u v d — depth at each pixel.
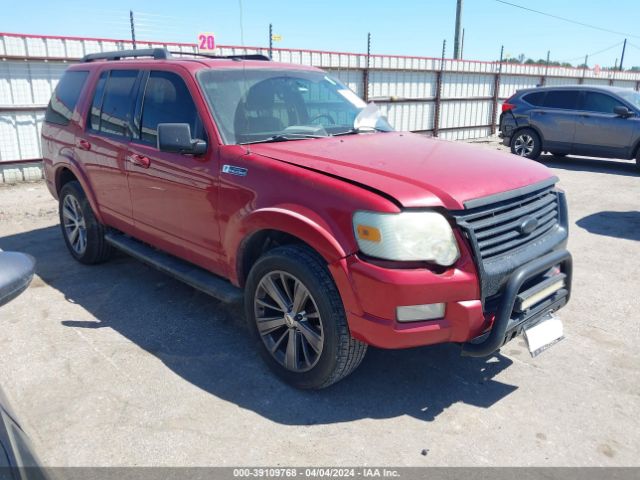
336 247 2.78
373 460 2.64
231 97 3.79
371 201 2.70
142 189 4.19
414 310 2.69
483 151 3.70
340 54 13.89
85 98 4.99
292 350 3.18
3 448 1.31
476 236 2.78
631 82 26.44
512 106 12.77
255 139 3.65
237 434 2.83
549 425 2.92
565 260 3.21
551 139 12.18
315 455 2.68
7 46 9.48
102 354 3.64
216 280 3.76
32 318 4.20
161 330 4.00
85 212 5.09
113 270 5.27
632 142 11.06
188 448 2.72
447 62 16.89
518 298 2.93
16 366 3.48
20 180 10.20
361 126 4.20
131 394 3.18
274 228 3.09
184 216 3.82
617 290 4.78
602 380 3.36
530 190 3.14
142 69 4.34
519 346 3.79
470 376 3.41
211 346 3.76
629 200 8.48
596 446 2.76
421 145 3.72
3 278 1.31
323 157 3.23
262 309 3.34
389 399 3.16
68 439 2.78
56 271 5.25
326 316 2.89
